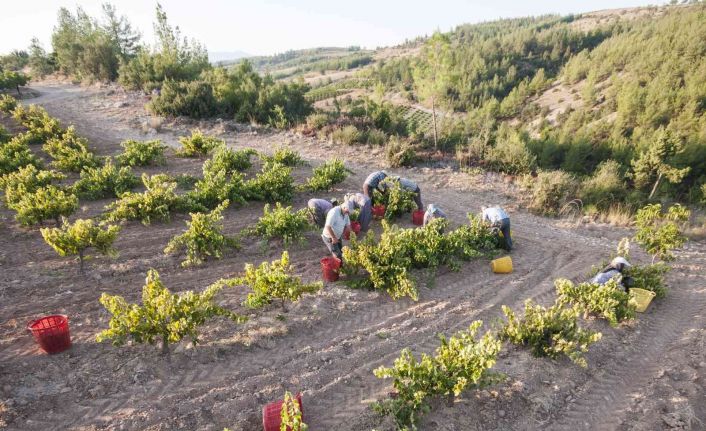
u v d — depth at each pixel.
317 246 9.68
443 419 4.95
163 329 5.52
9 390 4.96
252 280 6.52
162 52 29.55
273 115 23.00
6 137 16.28
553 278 8.91
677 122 31.72
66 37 38.66
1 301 6.71
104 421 4.69
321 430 4.84
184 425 4.72
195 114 22.00
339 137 19.64
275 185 12.01
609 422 5.09
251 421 4.85
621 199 15.74
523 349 6.34
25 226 9.30
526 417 5.08
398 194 11.31
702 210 18.28
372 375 5.71
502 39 108.56
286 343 6.25
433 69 19.61
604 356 6.29
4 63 49.41
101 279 7.61
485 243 9.82
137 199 9.87
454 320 7.13
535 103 62.53
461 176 16.08
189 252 8.33
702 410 5.25
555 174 15.11
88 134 18.39
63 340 5.61
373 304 7.49
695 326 7.18
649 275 8.13
